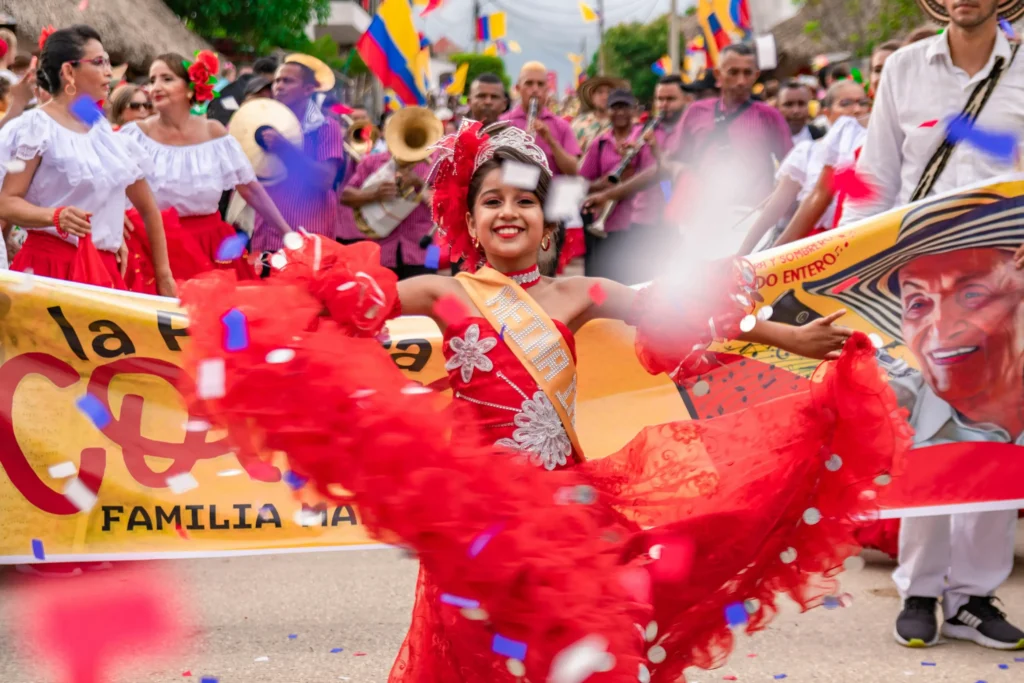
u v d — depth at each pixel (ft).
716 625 9.99
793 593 10.15
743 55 26.07
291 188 26.23
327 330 8.50
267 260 9.20
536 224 10.04
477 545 8.20
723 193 25.38
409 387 8.43
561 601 8.27
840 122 20.39
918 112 14.60
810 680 12.96
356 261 8.86
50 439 14.03
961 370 14.40
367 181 28.84
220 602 16.28
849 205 15.35
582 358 14.10
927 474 14.26
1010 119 14.32
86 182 17.24
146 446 14.23
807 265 14.61
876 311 14.70
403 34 39.96
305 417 8.08
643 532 9.73
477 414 9.78
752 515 9.96
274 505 14.49
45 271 16.94
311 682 13.10
